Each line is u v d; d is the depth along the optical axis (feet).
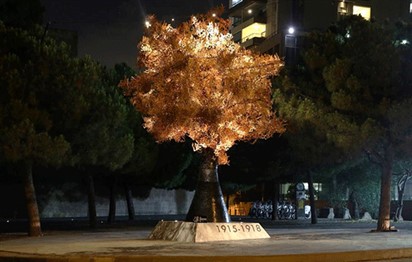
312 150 87.51
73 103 70.33
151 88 62.23
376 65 76.02
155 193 164.96
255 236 63.87
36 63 68.33
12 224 114.21
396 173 118.21
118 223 112.27
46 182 138.62
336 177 134.21
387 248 51.90
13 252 50.08
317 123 79.46
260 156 114.93
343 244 56.59
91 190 95.30
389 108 74.49
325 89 81.82
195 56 60.64
